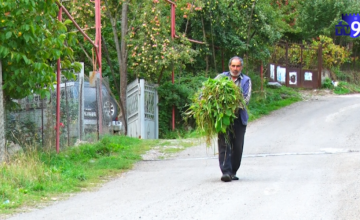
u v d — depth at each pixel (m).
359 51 41.97
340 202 6.84
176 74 23.38
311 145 13.62
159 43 19.50
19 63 10.35
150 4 19.50
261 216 6.27
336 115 20.72
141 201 7.40
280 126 18.39
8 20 9.90
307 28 37.25
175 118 21.05
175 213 6.55
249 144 14.26
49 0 10.23
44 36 10.62
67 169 9.99
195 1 21.91
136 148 13.52
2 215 6.84
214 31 23.81
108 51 22.67
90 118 15.23
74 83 13.51
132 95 19.62
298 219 6.08
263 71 28.78
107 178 9.86
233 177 8.86
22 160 9.48
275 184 8.27
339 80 36.44
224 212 6.52
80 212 6.87
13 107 11.26
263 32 24.36
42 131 12.06
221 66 25.39
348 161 10.43
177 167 10.94
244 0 23.67
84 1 19.52
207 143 8.72
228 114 8.40
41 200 7.78
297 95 28.91
